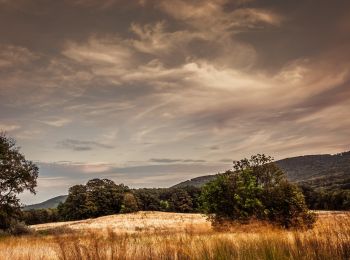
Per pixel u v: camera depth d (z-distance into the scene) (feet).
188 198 441.27
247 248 27.12
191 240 29.48
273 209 100.37
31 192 184.14
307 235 28.14
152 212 359.87
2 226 169.78
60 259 26.32
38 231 176.45
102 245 25.99
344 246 23.32
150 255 25.02
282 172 109.09
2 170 177.37
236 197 104.32
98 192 446.19
